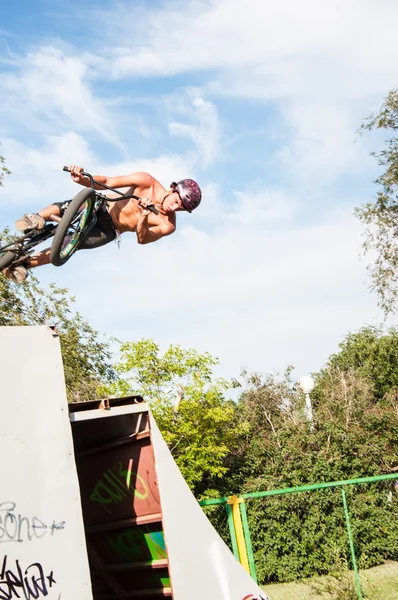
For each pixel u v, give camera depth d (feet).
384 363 103.09
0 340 15.58
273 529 39.88
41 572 14.56
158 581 22.03
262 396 70.38
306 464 49.96
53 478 15.23
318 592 33.17
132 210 19.85
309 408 62.08
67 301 71.46
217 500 30.12
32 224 18.35
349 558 39.93
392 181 82.53
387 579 35.94
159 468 17.97
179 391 51.72
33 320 69.05
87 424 19.79
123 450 19.90
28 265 19.21
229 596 17.79
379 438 55.42
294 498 40.55
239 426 54.44
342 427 54.19
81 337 72.69
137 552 21.77
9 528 14.51
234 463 55.42
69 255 18.94
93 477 21.48
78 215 18.62
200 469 50.60
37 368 15.80
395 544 41.09
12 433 15.10
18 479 14.85
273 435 55.77
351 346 111.55
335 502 41.34
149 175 20.15
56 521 14.98
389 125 82.28
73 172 18.65
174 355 52.70
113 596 24.13
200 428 51.75
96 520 22.20
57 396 15.85
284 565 39.27
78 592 14.78
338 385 72.18
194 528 17.95
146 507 20.30
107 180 19.19
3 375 15.38
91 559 23.08
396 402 69.41
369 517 41.68
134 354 52.42
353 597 32.19
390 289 83.71
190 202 19.77
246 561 29.73
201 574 17.69
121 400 18.25
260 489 49.37
